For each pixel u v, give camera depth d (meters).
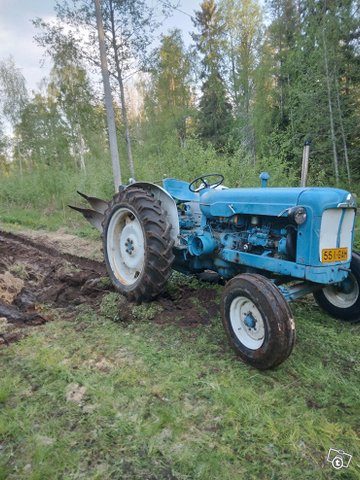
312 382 2.31
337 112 9.02
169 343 2.80
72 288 3.99
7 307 3.38
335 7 8.59
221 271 3.27
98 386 2.24
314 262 2.44
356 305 3.05
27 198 11.69
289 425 1.93
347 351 2.69
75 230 8.02
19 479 1.60
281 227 2.68
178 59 15.41
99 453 1.74
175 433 1.87
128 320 3.22
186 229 3.64
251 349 2.45
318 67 8.95
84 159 14.28
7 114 16.84
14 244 6.52
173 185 3.92
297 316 3.27
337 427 1.93
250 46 17.22
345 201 2.49
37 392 2.19
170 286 3.79
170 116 15.88
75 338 2.87
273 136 10.05
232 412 2.00
